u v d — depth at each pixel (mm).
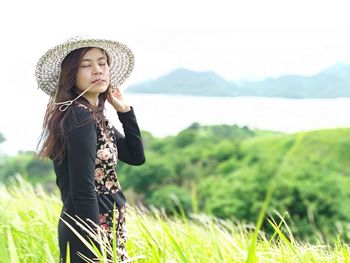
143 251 3426
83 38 3033
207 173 40062
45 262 3773
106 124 3092
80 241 2951
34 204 5148
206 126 51344
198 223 4414
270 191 1965
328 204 29594
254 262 2406
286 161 2023
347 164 40406
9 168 47906
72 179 2877
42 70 3174
